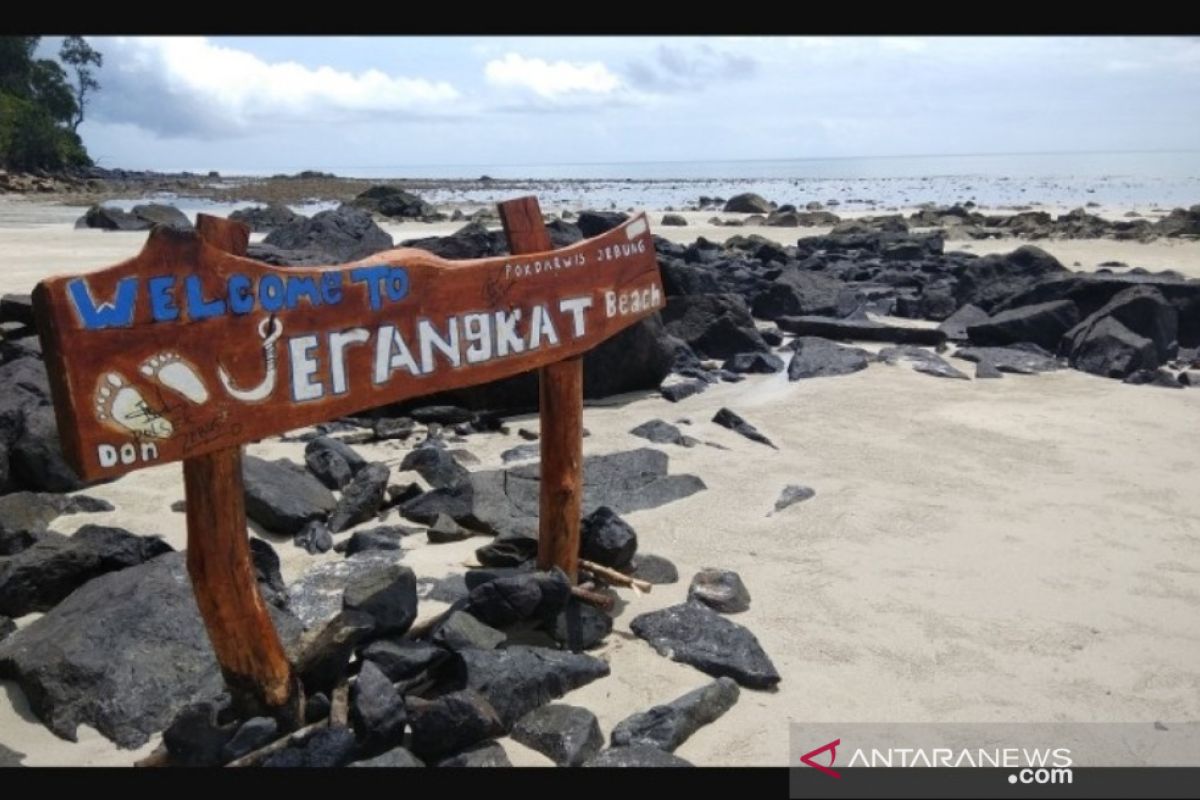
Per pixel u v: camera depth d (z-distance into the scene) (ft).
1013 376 35.63
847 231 104.68
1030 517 21.03
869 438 27.14
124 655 13.37
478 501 20.45
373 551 18.25
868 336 42.63
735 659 14.38
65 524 19.95
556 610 15.05
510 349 14.24
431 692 13.44
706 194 269.44
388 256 12.73
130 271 10.16
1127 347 36.14
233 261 10.95
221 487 11.30
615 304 15.90
